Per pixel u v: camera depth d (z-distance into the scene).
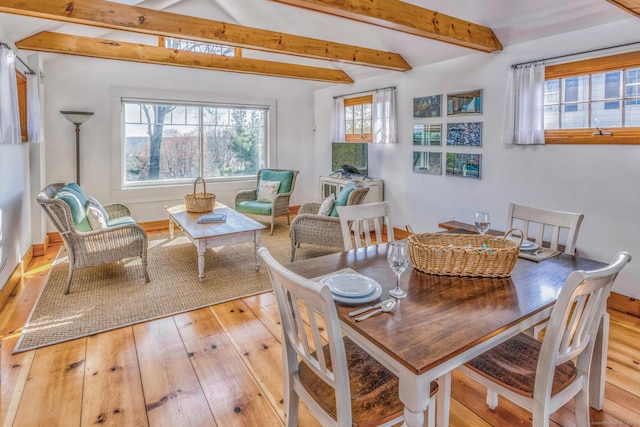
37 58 4.24
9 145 3.35
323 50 4.12
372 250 2.00
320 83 6.45
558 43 3.22
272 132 6.57
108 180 5.29
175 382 2.05
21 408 1.83
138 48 4.43
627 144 2.87
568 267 1.72
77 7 2.91
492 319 1.25
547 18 3.15
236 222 3.94
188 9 5.29
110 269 3.75
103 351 2.34
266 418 1.79
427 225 4.71
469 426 1.75
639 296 2.87
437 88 4.42
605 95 2.99
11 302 3.03
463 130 4.15
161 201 5.70
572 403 1.89
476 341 1.12
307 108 6.88
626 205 2.91
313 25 4.81
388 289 1.49
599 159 3.05
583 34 3.05
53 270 3.74
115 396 1.93
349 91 5.88
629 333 2.61
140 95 5.38
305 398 1.39
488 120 3.87
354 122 5.82
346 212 2.21
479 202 4.04
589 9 2.89
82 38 4.14
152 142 5.64
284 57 5.67
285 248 4.57
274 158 6.64
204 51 5.66
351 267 1.74
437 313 1.29
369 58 4.43
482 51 3.71
